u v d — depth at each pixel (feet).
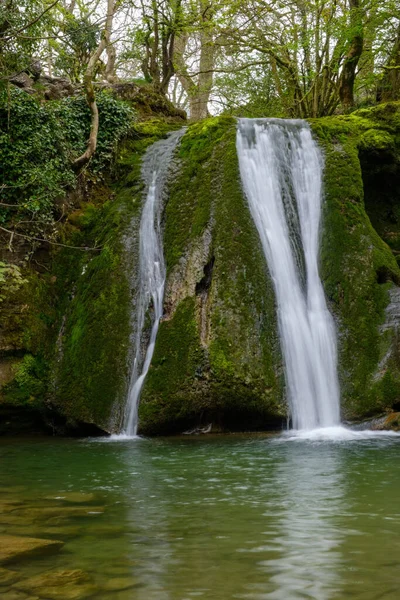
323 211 42.37
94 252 43.80
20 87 50.88
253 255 38.14
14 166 43.45
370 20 67.05
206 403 34.81
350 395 36.22
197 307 37.19
